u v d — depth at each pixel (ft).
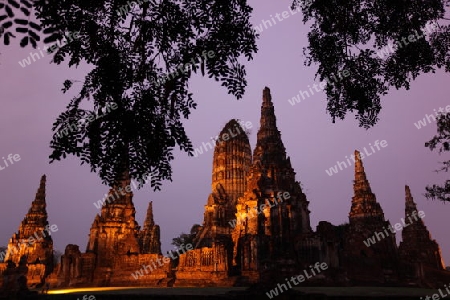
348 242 162.61
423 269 160.25
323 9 42.63
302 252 142.20
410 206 217.36
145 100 33.53
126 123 32.73
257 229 157.79
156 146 34.32
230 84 34.17
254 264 138.51
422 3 40.55
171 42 34.32
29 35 21.88
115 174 35.83
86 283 170.30
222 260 154.81
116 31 34.14
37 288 181.06
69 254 176.96
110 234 185.88
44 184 235.61
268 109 197.98
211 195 239.91
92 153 33.76
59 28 25.90
